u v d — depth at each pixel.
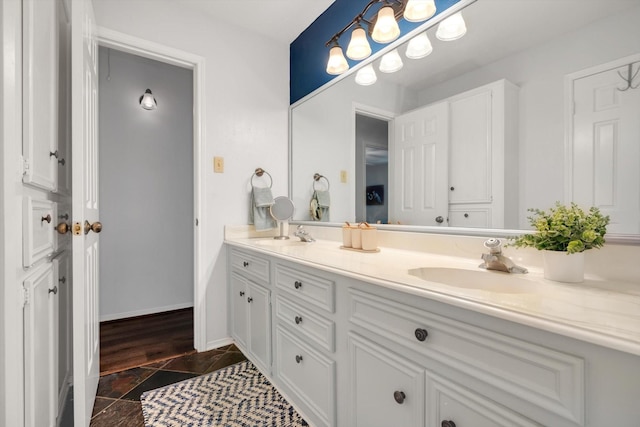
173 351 2.07
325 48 2.11
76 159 1.10
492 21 1.21
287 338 1.45
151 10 1.92
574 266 0.87
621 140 0.89
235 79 2.24
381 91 1.69
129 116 2.76
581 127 0.97
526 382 0.61
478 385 0.69
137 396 1.54
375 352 0.96
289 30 2.33
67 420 1.39
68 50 1.41
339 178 1.99
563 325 0.54
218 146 2.16
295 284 1.35
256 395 1.54
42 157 0.97
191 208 3.06
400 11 1.54
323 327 1.19
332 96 2.04
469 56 1.28
